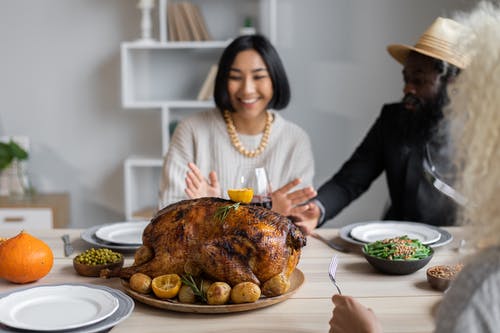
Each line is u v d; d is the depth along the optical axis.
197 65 3.30
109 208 3.43
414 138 2.18
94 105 3.36
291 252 1.14
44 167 3.41
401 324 1.04
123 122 3.37
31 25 3.30
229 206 1.15
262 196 1.41
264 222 1.12
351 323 0.92
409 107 2.12
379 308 1.11
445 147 2.11
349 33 3.29
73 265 1.34
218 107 2.22
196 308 1.06
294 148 2.24
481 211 0.73
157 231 1.17
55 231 1.71
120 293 1.10
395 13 3.28
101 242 1.52
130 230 1.65
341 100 3.33
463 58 0.80
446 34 2.01
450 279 1.18
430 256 1.31
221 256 1.09
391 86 3.31
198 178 1.64
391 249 1.34
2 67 3.34
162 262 1.14
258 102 2.14
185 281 1.10
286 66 3.33
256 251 1.09
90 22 3.29
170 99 3.33
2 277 1.23
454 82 0.80
